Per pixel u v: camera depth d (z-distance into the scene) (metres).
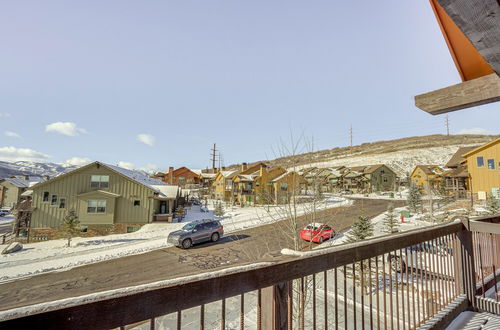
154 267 11.71
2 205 45.53
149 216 23.00
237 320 7.01
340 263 1.77
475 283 3.20
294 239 7.18
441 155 68.81
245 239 15.98
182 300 1.04
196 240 15.13
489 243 3.74
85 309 0.82
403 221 19.77
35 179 52.00
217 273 1.16
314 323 1.57
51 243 18.34
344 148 101.94
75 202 21.77
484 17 1.08
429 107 2.21
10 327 0.69
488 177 23.47
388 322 5.62
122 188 22.77
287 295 1.48
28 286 9.96
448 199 28.17
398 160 69.00
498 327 2.60
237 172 43.94
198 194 46.41
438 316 2.66
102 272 11.28
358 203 32.38
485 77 1.92
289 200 7.89
